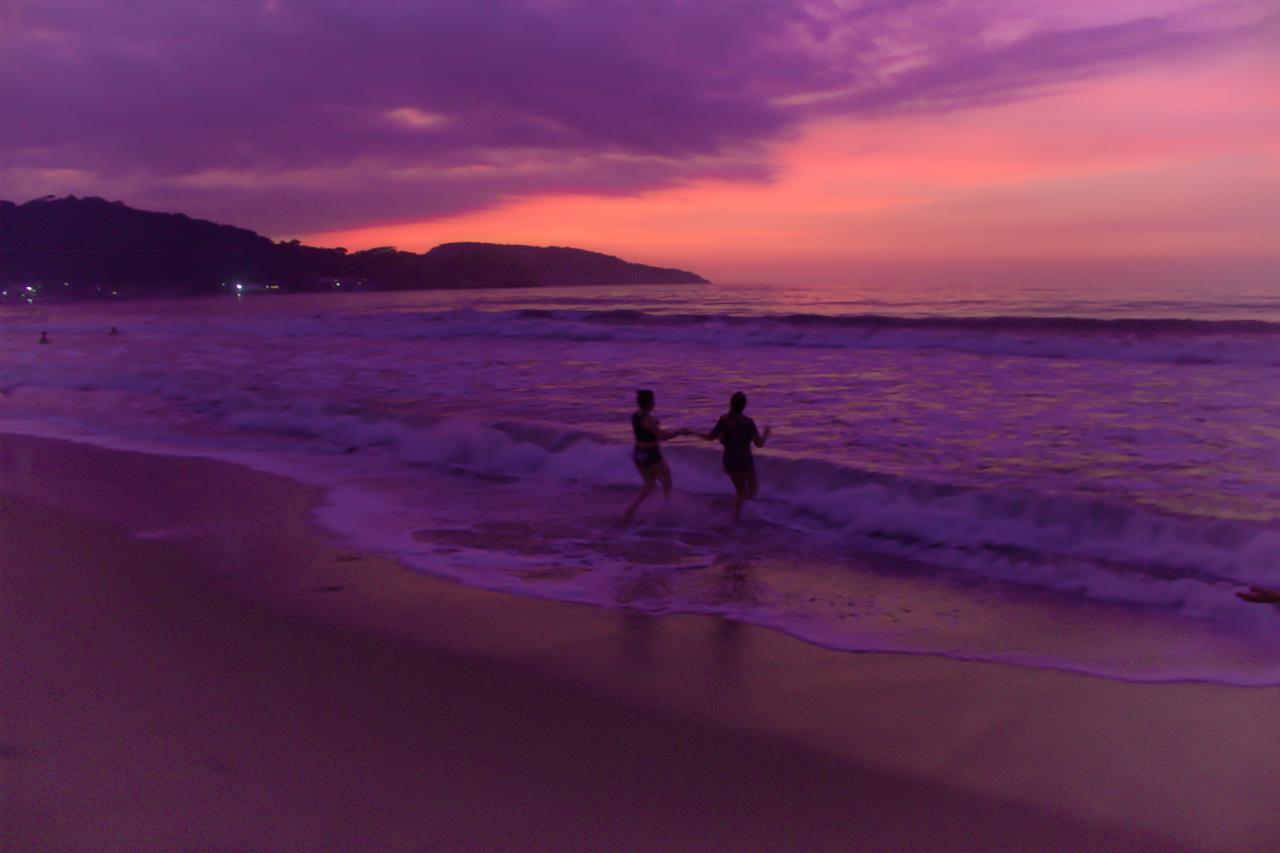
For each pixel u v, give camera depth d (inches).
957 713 166.7
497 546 286.5
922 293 2098.9
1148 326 866.8
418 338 1043.3
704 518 321.4
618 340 944.3
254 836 123.6
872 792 138.3
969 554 272.1
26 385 712.4
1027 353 756.6
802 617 222.4
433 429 461.7
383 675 183.3
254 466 414.9
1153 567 251.0
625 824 128.9
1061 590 239.3
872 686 179.5
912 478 328.2
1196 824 129.3
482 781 140.5
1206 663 188.7
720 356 779.4
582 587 246.2
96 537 293.0
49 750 147.7
